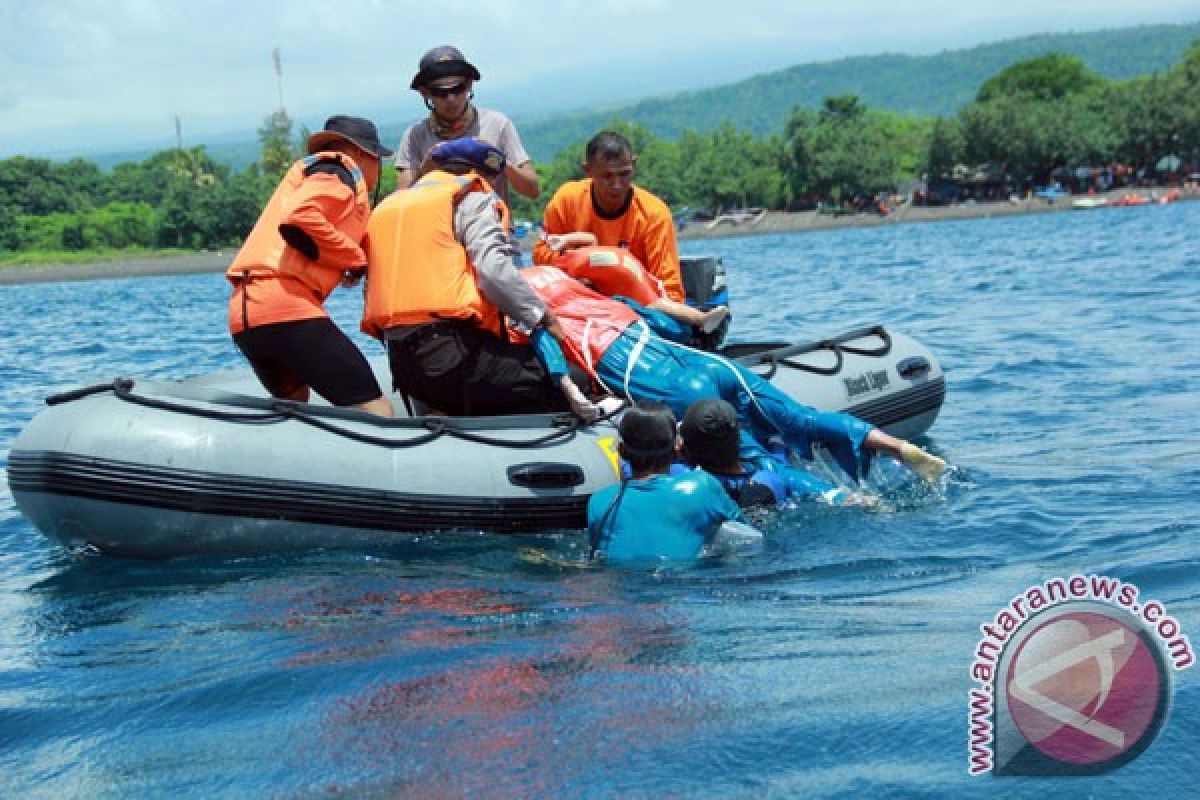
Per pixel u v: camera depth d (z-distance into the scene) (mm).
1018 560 4945
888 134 145375
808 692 3553
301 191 5645
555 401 6246
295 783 3133
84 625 4641
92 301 38781
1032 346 12031
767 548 5324
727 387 6320
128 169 175625
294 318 5684
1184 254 26422
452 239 5953
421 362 5977
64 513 5301
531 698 3582
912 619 4223
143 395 5484
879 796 2945
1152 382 9398
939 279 23797
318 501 5426
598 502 5430
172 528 5305
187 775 3229
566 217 6965
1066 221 68125
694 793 2994
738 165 129375
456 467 5691
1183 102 109688
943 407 8914
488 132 7328
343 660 3992
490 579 5008
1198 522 5336
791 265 36031
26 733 3596
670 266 6961
